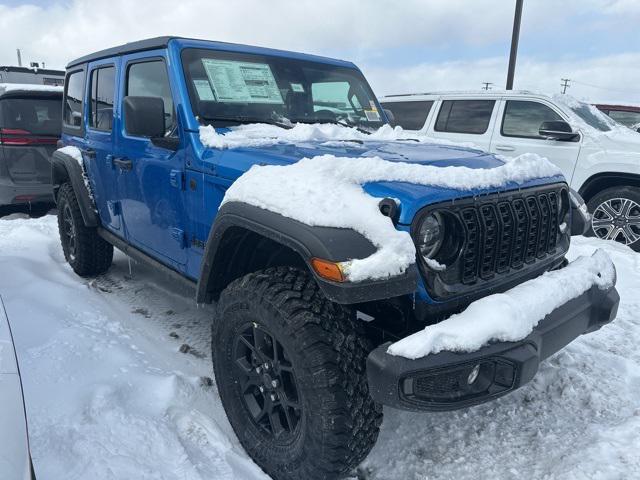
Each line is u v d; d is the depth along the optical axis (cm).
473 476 217
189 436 228
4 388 138
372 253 171
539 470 215
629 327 355
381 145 262
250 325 212
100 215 401
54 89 659
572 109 607
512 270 216
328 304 195
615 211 561
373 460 230
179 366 292
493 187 206
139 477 193
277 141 260
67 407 229
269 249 238
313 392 184
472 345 170
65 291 379
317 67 342
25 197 653
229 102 286
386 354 169
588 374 287
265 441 214
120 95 341
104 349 287
